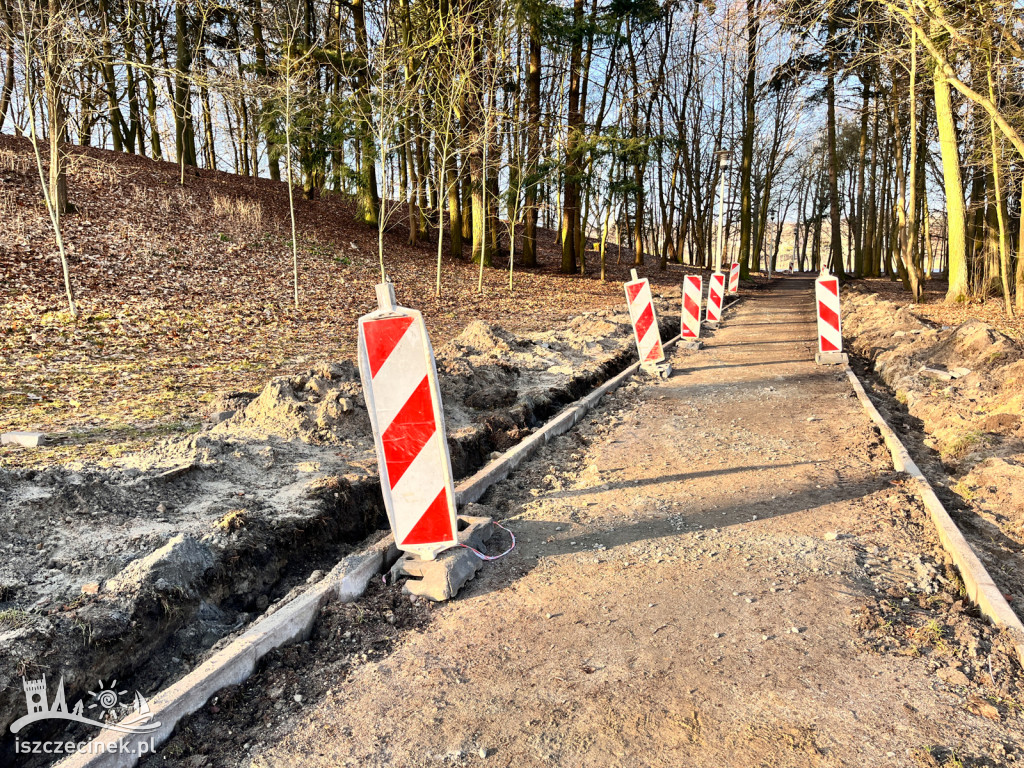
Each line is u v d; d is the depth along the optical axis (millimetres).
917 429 7180
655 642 3217
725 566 4020
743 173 32156
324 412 5930
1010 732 2500
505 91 22109
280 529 4035
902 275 29141
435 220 29094
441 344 11609
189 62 22125
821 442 6648
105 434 5473
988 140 15461
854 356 12227
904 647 3098
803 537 4406
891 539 4332
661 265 35781
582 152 22828
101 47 13859
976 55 12695
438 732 2625
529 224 28547
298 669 3102
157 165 25047
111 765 2354
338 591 3656
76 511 3771
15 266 12250
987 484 5129
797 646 3131
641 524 4746
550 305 18781
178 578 3270
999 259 18000
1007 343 8570
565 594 3752
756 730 2557
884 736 2498
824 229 66125
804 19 11812
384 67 15773
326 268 18234
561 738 2557
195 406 6641
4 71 16375
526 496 5438
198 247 16672
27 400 6602
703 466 6043
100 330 10023
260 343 10453
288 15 20188
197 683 2727
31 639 2660
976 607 3455
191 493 4375
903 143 27734
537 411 7793
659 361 10812
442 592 3729
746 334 15469
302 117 19531
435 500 3889
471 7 19406
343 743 2584
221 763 2486
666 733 2562
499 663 3098
